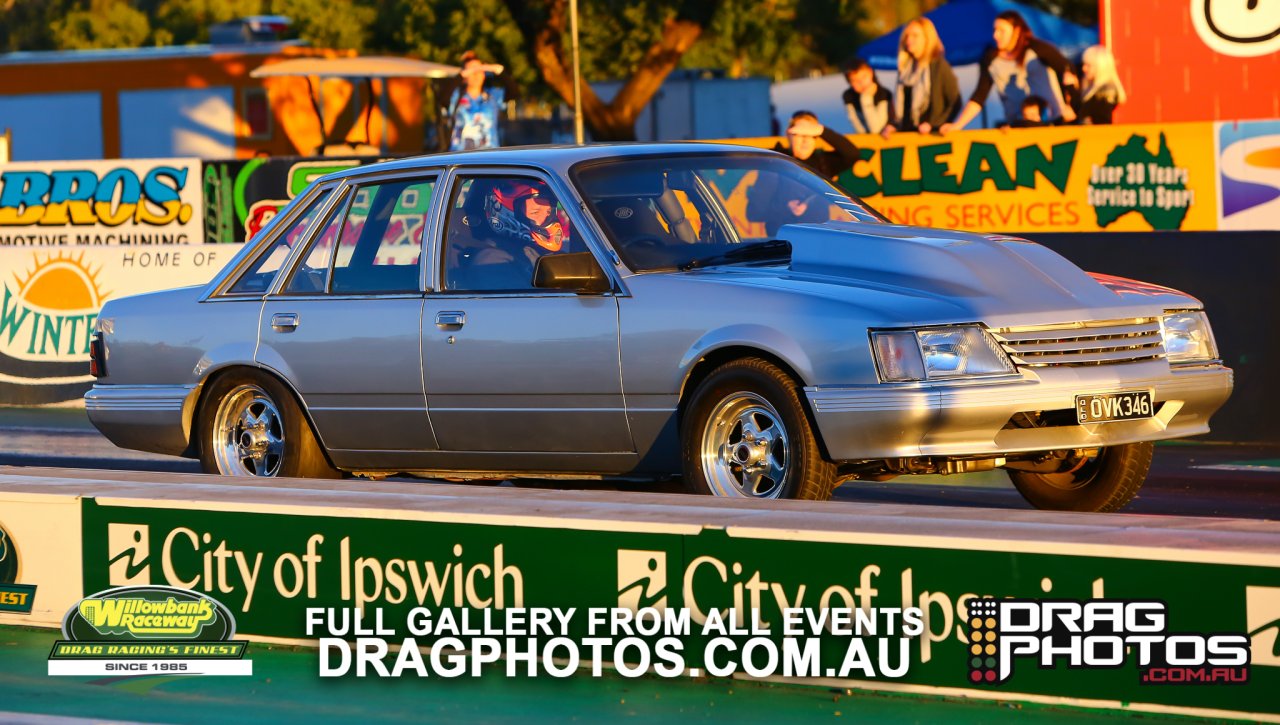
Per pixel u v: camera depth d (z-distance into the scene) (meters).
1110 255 29.98
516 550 13.81
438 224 20.42
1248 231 28.98
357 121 69.88
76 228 50.72
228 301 21.84
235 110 69.38
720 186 20.36
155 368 22.25
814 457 17.55
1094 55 48.47
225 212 49.09
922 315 17.22
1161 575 11.67
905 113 50.19
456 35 85.75
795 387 17.59
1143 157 42.53
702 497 15.08
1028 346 17.39
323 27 88.31
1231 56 48.47
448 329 19.88
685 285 18.48
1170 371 18.17
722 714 12.56
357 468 21.22
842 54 88.75
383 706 13.29
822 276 18.47
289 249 21.70
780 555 12.88
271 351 21.27
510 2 74.44
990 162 43.94
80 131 70.94
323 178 21.77
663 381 18.36
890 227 19.22
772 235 20.19
